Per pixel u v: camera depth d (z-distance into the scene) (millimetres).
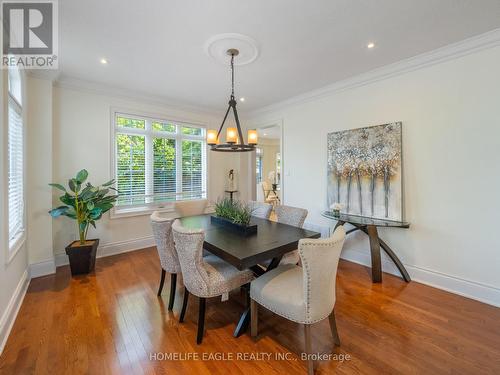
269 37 2324
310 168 4031
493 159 2371
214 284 1920
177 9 1918
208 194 5066
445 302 2432
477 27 2203
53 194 3318
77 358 1706
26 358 1698
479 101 2428
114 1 1820
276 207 3037
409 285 2795
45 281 2900
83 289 2715
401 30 2236
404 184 2953
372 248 2895
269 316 2238
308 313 1564
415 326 2061
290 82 3473
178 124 4629
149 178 4285
